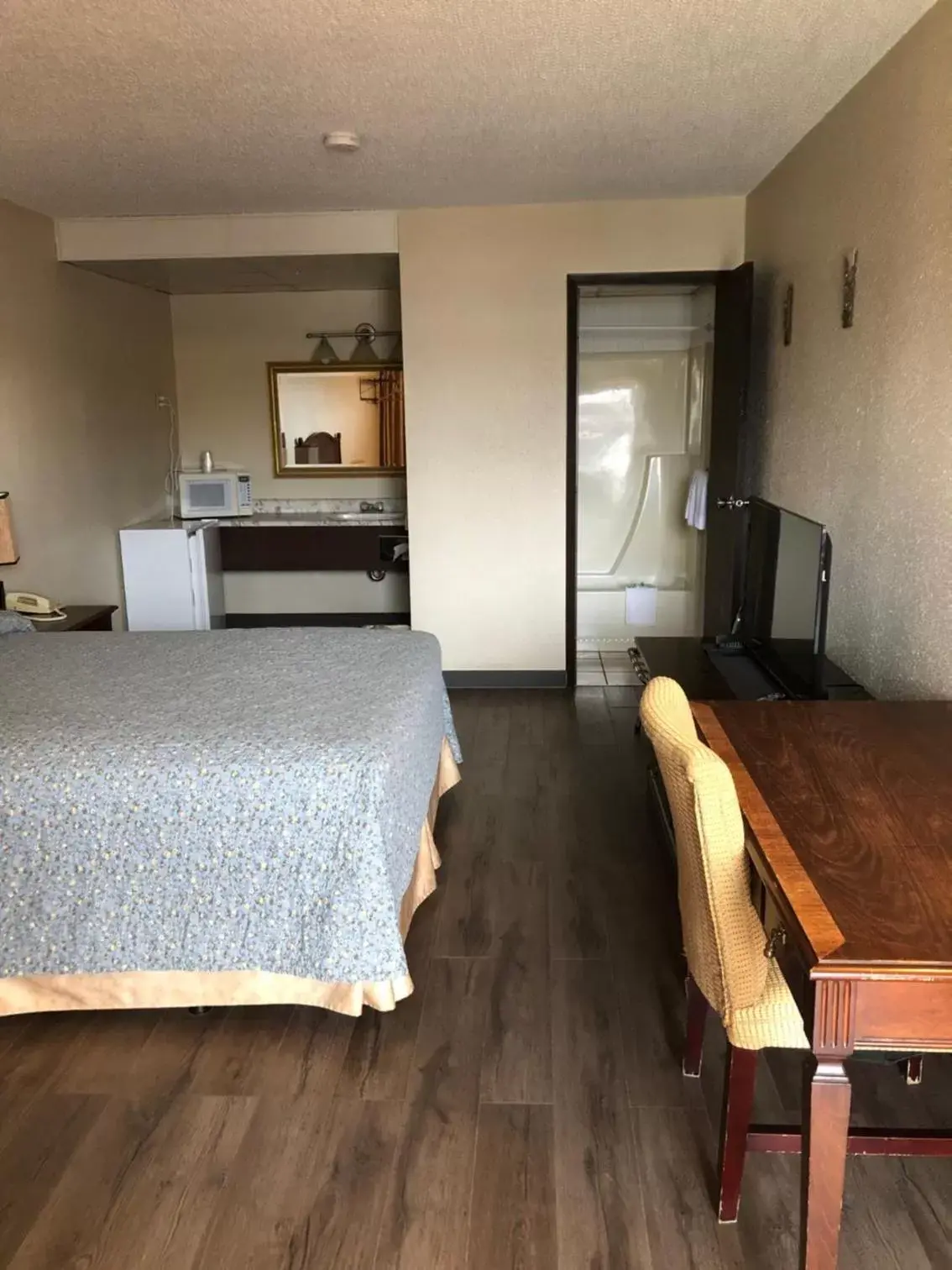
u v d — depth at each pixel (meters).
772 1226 1.73
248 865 2.17
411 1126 1.99
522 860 3.17
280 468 6.12
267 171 3.83
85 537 4.93
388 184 4.09
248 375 6.04
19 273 4.33
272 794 2.13
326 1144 1.94
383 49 2.58
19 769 2.19
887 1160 1.89
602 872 3.09
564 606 5.02
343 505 6.16
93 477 5.03
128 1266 1.66
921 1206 1.77
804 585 2.78
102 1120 2.02
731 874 1.52
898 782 1.77
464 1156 1.90
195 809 2.15
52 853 2.19
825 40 2.62
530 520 4.93
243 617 6.41
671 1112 2.02
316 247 4.68
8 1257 1.68
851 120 3.04
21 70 2.71
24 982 2.27
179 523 5.61
